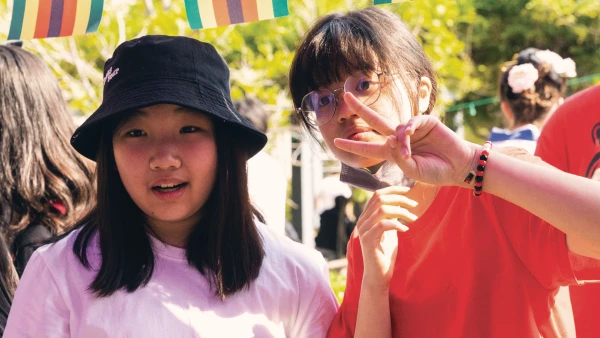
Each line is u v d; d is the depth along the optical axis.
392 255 2.03
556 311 1.87
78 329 1.92
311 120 2.08
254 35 7.17
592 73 11.21
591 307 2.34
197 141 1.97
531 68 4.01
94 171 2.79
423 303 1.98
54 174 2.70
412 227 2.01
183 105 1.90
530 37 11.11
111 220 2.01
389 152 1.66
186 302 1.97
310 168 7.63
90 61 7.08
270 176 3.43
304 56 2.09
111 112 1.90
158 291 1.97
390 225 1.90
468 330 1.88
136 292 1.95
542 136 2.69
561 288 1.94
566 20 10.56
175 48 2.00
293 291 2.09
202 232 2.06
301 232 7.95
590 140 2.47
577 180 1.60
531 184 1.61
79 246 2.02
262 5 2.23
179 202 1.96
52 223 2.64
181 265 2.03
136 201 1.96
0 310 2.37
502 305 1.85
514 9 11.11
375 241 1.93
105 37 6.48
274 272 2.08
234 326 1.98
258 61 6.83
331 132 2.05
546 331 1.84
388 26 2.09
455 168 1.68
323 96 2.04
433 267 1.97
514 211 1.82
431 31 7.39
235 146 2.09
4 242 2.44
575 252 1.70
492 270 1.87
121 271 1.96
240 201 2.07
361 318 2.00
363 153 1.69
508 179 1.64
